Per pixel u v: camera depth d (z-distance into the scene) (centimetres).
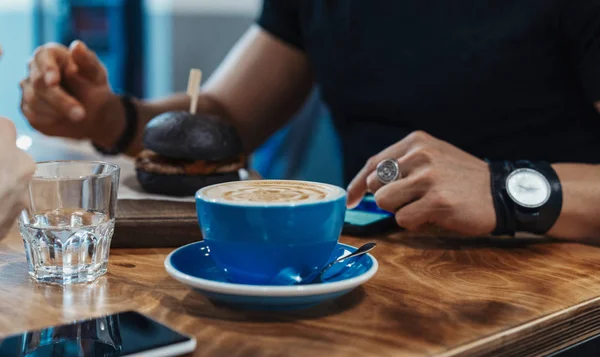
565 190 90
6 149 62
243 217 61
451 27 132
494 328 59
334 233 64
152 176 101
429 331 58
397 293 68
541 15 123
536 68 128
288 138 243
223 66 173
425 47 135
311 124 237
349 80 146
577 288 71
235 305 62
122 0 335
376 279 73
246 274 64
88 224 72
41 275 71
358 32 142
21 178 63
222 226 62
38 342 52
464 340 56
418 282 72
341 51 145
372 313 62
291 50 163
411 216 91
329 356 52
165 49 361
